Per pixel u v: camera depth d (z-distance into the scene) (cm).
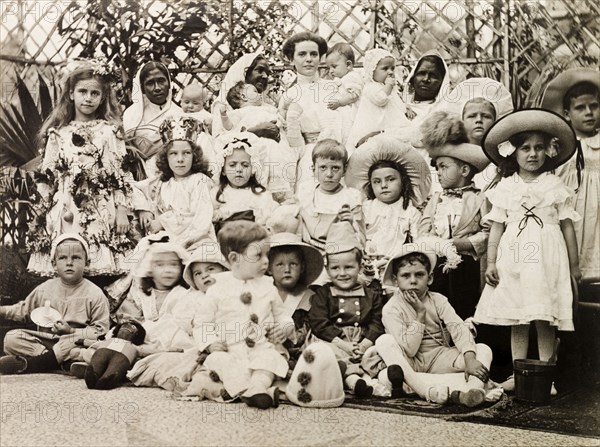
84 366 549
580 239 515
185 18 555
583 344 507
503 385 507
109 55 566
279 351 512
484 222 517
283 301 520
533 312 503
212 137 543
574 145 514
